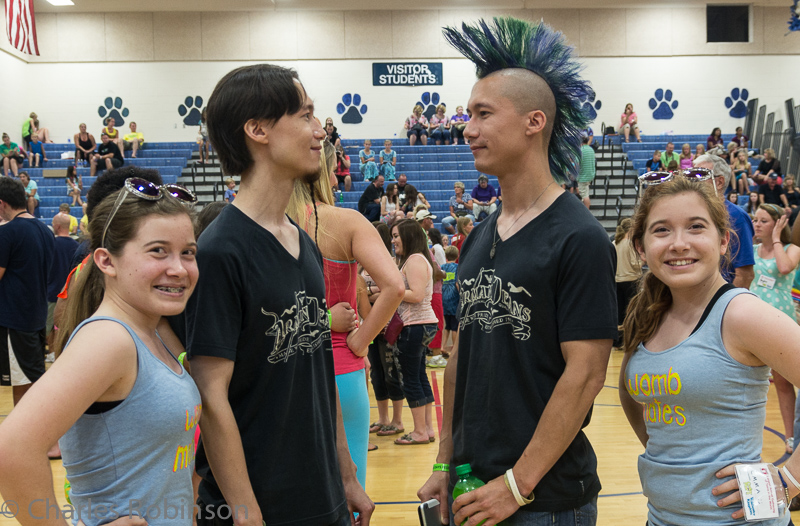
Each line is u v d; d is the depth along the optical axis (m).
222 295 1.34
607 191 14.23
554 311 1.55
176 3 17.23
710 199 1.58
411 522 3.21
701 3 17.77
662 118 17.97
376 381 4.83
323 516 1.49
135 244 1.26
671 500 1.54
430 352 7.07
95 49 17.56
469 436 1.66
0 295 4.25
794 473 1.46
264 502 1.42
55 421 1.09
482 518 1.54
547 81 1.70
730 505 1.46
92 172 15.66
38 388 1.10
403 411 5.64
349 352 2.18
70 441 1.23
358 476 2.18
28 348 4.32
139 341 1.25
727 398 1.49
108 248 1.29
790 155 15.61
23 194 4.41
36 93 17.56
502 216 1.71
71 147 17.09
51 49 17.52
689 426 1.54
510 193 1.67
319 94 17.86
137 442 1.22
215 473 1.35
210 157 16.56
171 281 1.27
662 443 1.58
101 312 1.30
